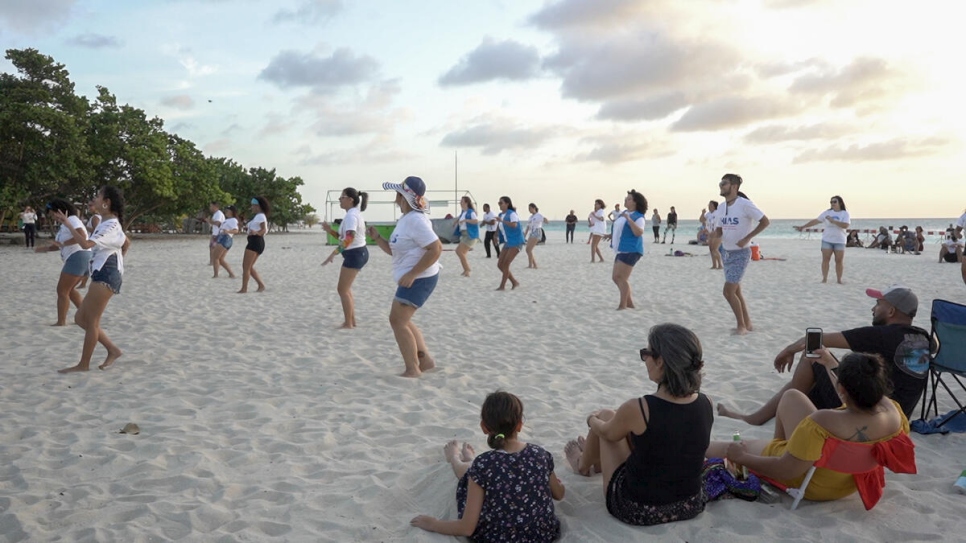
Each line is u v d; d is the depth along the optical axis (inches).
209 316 382.6
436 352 292.5
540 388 236.1
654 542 123.7
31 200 1185.4
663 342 123.4
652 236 1918.1
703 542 123.3
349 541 125.3
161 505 138.3
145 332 332.5
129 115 1347.2
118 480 152.5
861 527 128.9
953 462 162.6
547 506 125.2
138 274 620.7
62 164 1099.3
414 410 208.4
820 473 132.2
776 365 183.2
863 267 715.4
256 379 244.7
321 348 299.0
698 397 127.1
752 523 129.6
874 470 130.3
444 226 1279.5
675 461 124.7
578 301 446.0
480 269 685.3
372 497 143.3
